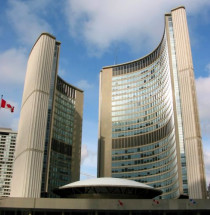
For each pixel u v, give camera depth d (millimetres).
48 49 99625
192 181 83438
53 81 112938
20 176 85188
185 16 103375
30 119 89562
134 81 142875
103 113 146125
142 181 122688
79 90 149375
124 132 137375
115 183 78938
